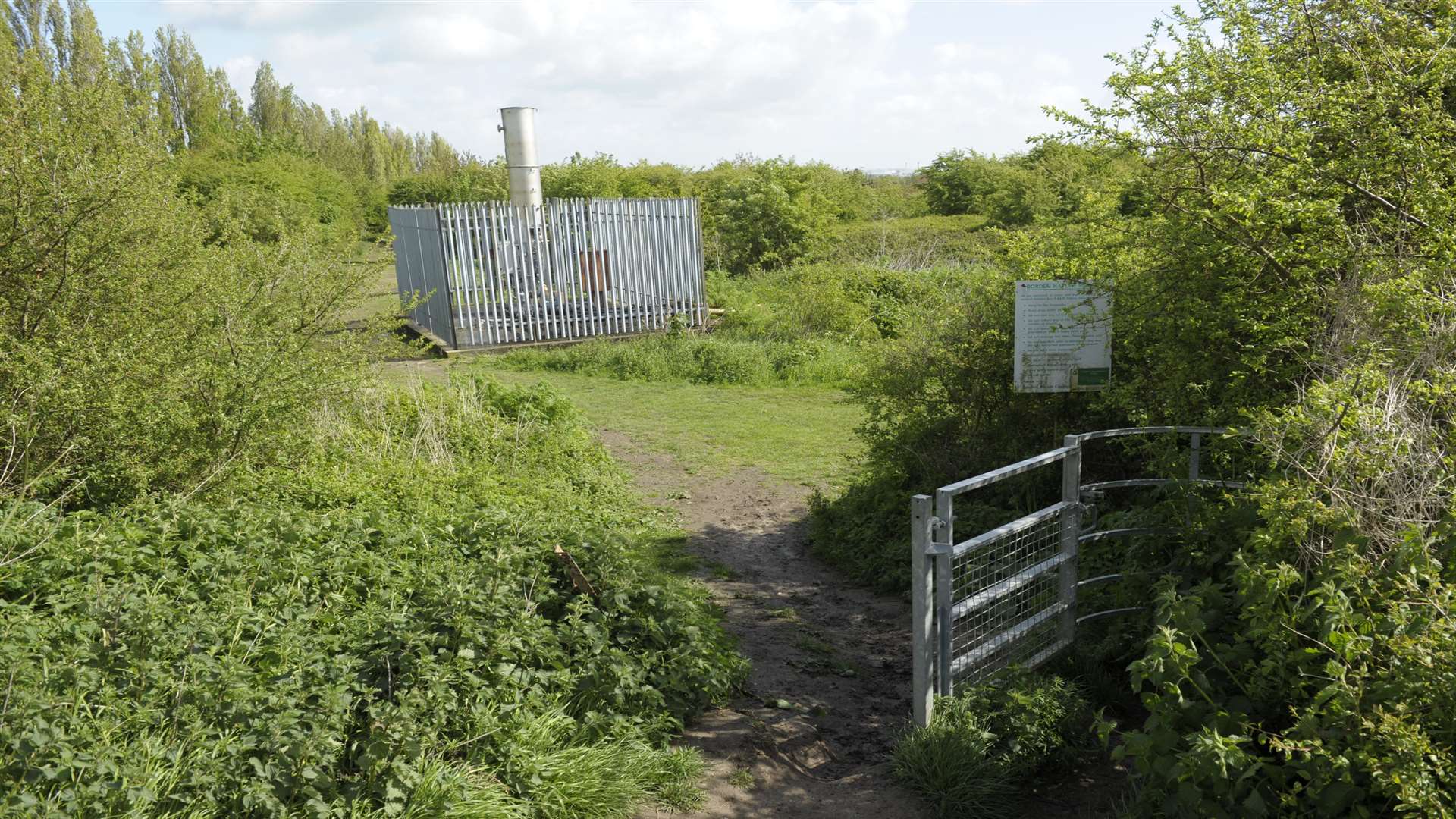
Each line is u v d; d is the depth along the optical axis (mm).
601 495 9469
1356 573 3301
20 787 2861
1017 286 7152
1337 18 5918
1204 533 5145
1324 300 5297
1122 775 4398
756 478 10812
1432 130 5207
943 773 4188
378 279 9680
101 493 6043
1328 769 3006
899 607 6965
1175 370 6367
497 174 45719
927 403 8453
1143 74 5914
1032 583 5547
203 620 4012
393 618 4242
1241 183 5719
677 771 4223
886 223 37594
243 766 3271
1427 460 3602
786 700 5199
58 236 6504
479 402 11305
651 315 20797
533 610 4770
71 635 3852
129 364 6293
